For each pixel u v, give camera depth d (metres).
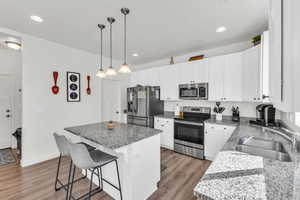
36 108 2.76
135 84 4.44
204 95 3.01
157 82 3.87
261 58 1.90
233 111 2.89
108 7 1.78
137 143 1.69
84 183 2.11
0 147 3.54
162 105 4.04
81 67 3.45
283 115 2.19
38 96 2.79
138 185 1.70
